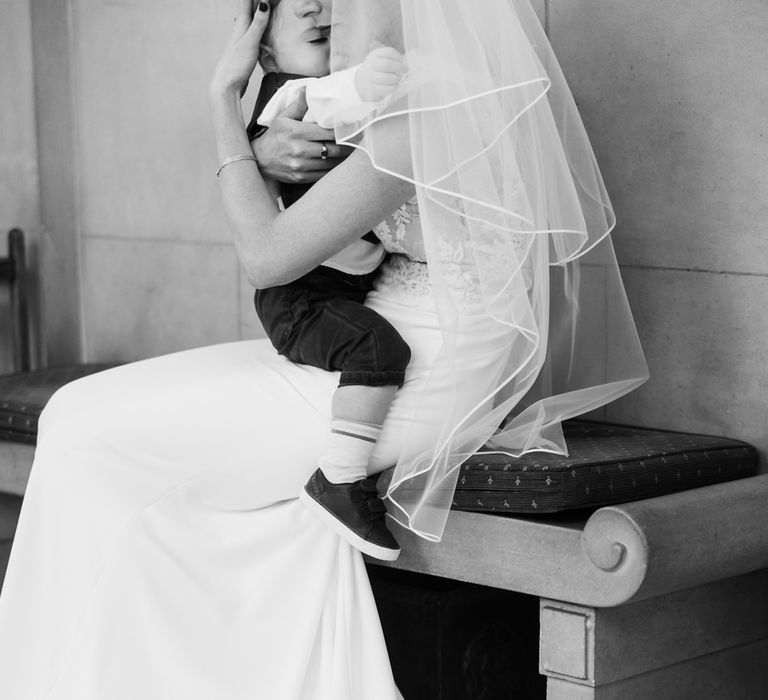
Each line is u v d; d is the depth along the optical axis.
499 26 2.30
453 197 2.34
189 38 4.12
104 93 4.41
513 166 2.30
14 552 2.52
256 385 2.54
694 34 2.87
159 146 4.27
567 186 2.45
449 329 2.34
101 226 4.50
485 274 2.34
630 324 2.82
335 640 2.41
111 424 2.54
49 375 4.02
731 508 2.38
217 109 2.53
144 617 2.38
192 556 2.44
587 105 3.08
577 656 2.32
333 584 2.45
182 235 4.24
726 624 2.60
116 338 4.52
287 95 2.47
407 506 2.46
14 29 4.61
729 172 2.85
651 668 2.44
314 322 2.49
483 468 2.43
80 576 2.43
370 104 2.26
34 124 4.61
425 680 2.83
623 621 2.36
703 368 2.94
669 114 2.93
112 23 4.34
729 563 2.37
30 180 4.65
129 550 2.40
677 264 2.96
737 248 2.85
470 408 2.44
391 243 2.50
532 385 2.78
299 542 2.46
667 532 2.22
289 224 2.38
